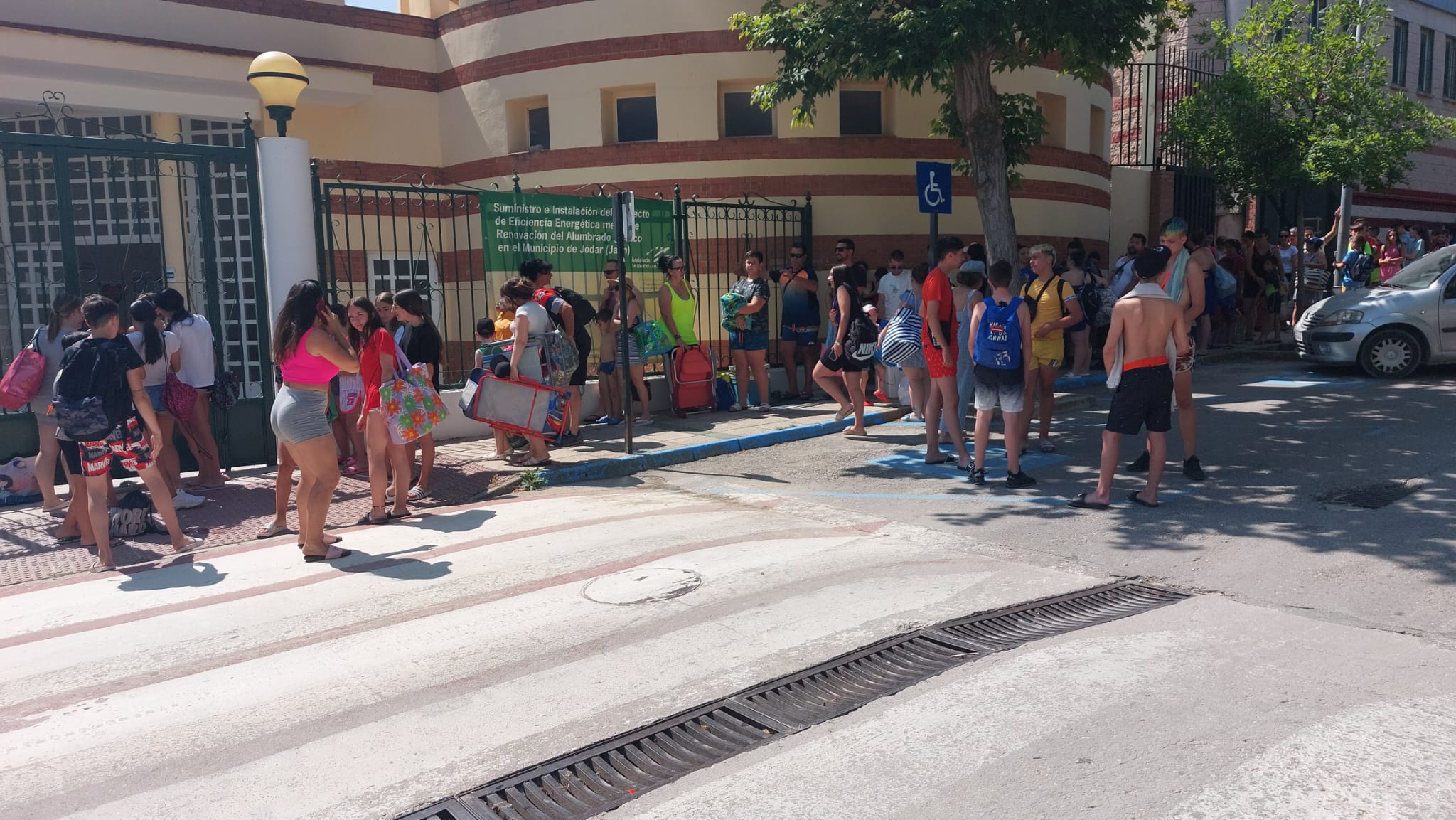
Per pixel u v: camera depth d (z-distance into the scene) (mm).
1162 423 6914
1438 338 11883
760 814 3346
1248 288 16531
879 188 14625
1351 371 13039
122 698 4559
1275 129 15703
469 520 7637
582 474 9141
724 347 14656
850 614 5184
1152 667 4336
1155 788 3344
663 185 14594
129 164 10469
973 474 8164
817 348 13445
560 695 4375
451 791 3617
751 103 14672
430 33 16047
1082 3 10047
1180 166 18703
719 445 10102
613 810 3445
